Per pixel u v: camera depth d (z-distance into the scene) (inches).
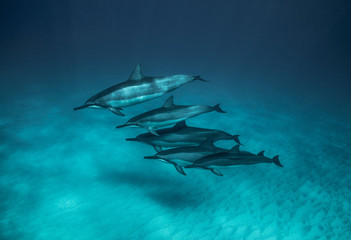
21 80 749.9
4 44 1825.8
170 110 204.1
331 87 1111.6
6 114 465.7
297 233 194.2
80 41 2790.4
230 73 1290.6
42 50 1637.6
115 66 1174.3
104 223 206.5
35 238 187.3
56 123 442.9
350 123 550.3
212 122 485.1
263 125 490.9
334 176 299.4
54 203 233.3
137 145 372.8
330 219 213.3
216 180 279.4
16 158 315.9
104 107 191.0
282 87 981.2
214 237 189.3
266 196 247.9
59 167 302.0
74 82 778.2
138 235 192.2
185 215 217.6
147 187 265.6
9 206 226.2
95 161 320.8
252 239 187.2
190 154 185.5
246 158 179.9
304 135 451.2
